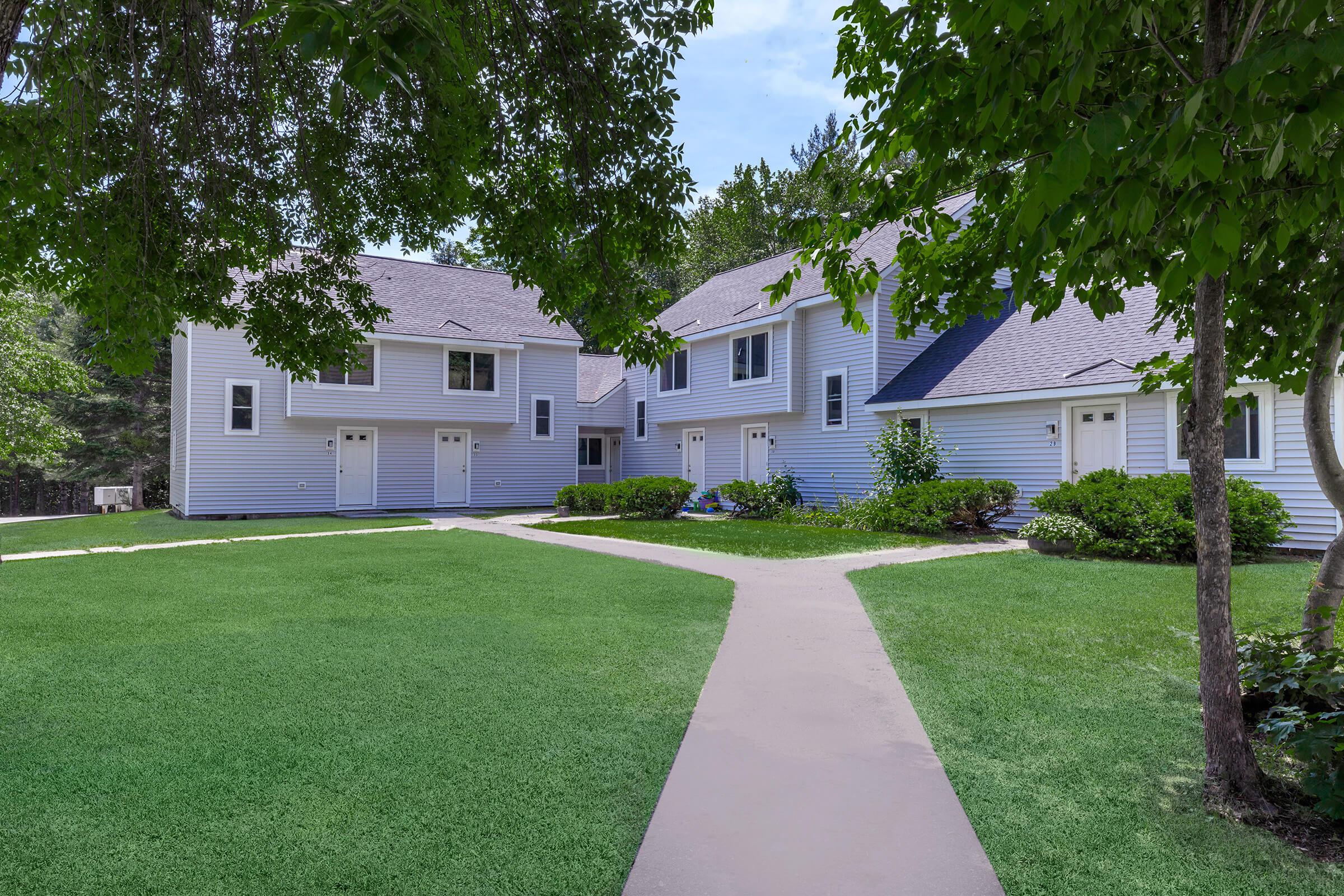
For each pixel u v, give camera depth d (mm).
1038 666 5461
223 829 3035
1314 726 3254
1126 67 3469
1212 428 3406
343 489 22797
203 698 4723
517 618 7184
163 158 6141
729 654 5840
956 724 4273
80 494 40719
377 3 2402
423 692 4848
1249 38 2607
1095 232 2352
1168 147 1952
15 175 5418
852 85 4348
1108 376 14008
